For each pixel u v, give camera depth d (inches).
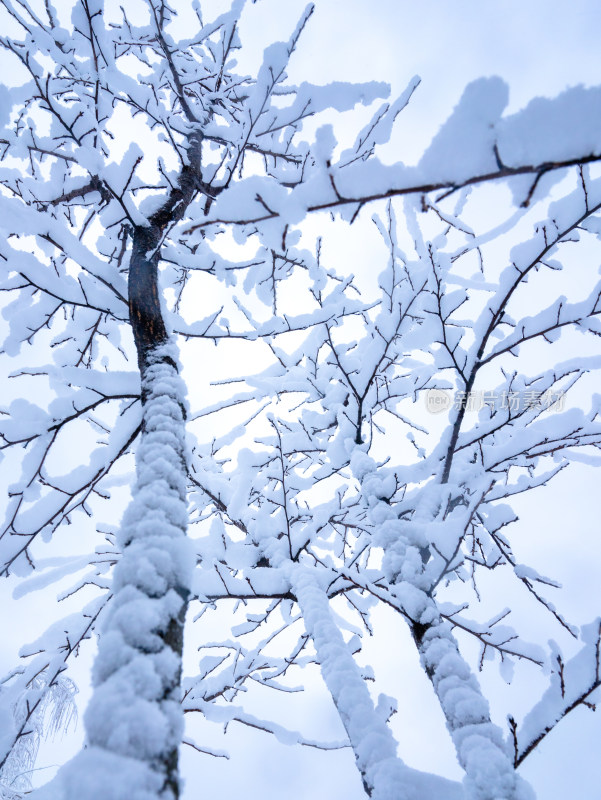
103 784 39.6
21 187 143.3
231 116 197.9
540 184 44.5
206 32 202.1
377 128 153.5
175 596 60.4
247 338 154.4
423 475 148.0
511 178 45.0
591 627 77.4
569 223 89.3
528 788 69.1
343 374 153.8
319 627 108.9
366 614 178.2
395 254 144.5
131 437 118.6
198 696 155.9
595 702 73.7
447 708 86.8
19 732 123.2
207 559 146.6
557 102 40.1
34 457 112.7
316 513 171.3
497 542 142.9
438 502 141.9
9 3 136.5
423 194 48.2
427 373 186.5
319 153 46.8
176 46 195.8
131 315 116.6
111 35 189.5
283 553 148.5
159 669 51.6
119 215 131.5
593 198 86.1
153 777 41.5
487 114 41.5
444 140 43.6
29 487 113.7
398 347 152.2
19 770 171.9
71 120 126.4
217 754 157.4
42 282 112.3
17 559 119.3
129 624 54.4
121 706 45.7
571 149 41.8
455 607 130.2
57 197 148.6
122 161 115.8
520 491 153.6
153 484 74.5
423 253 155.0
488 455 145.6
